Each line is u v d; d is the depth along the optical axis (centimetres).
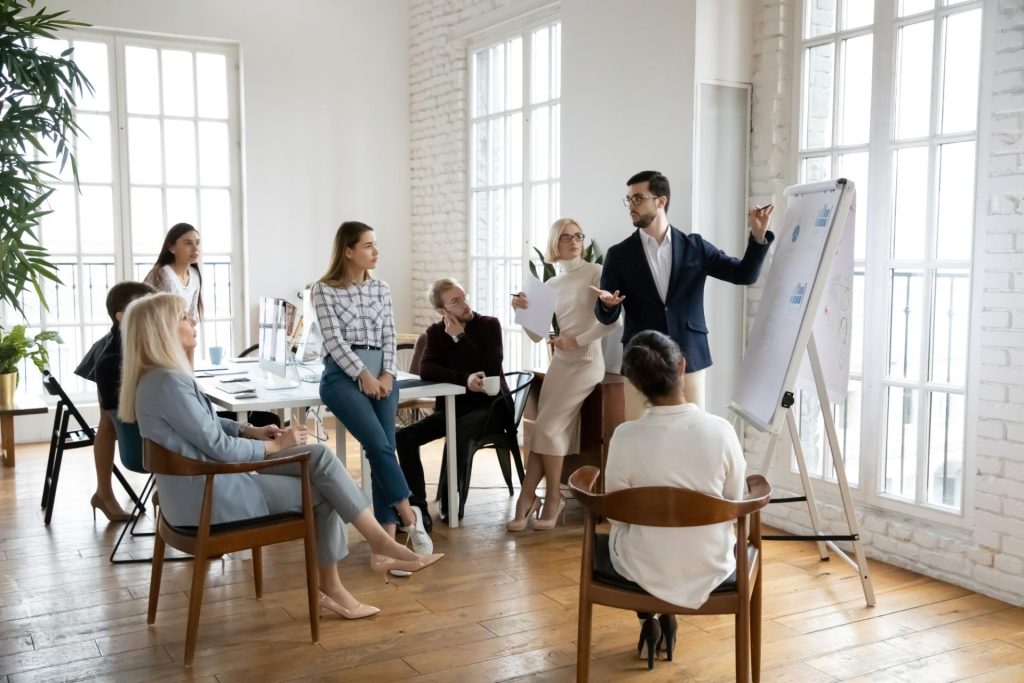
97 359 451
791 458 475
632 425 273
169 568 422
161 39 738
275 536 329
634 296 421
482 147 739
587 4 546
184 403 314
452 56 756
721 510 257
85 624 356
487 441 503
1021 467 369
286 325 475
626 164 519
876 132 427
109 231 732
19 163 553
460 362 502
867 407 438
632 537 271
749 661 300
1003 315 371
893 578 405
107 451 491
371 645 336
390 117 820
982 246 380
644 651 330
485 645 336
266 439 367
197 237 544
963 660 323
